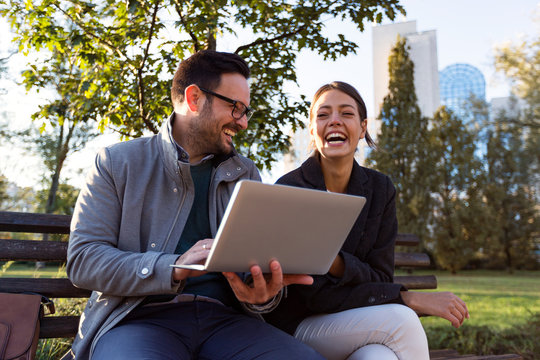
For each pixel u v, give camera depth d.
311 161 2.05
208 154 1.72
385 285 1.75
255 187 1.14
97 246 1.41
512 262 24.72
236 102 1.64
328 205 1.30
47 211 12.16
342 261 1.77
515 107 13.58
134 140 1.66
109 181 1.52
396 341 1.62
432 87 48.38
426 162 23.11
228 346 1.44
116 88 3.54
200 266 1.24
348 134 1.96
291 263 1.37
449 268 23.05
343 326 1.69
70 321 1.86
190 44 3.58
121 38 3.37
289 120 4.08
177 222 1.57
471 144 23.19
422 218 22.50
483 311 6.95
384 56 49.44
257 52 3.88
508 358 2.67
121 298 1.44
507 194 23.78
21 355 1.38
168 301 1.53
